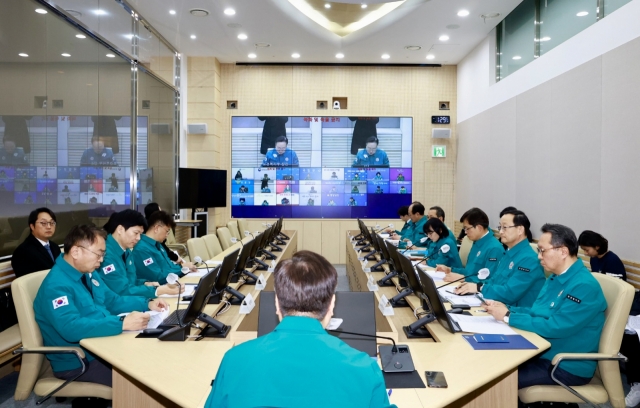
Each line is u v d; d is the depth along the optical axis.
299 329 1.07
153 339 2.37
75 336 2.38
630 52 4.43
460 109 9.20
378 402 1.01
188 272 4.00
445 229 4.75
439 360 2.09
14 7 4.16
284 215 9.40
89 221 5.46
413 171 9.45
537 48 6.36
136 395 2.26
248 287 3.80
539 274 3.21
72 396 2.47
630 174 4.42
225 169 9.32
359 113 9.39
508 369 2.01
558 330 2.41
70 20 4.89
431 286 2.41
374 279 4.06
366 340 2.00
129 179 6.44
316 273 1.19
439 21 6.97
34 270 3.81
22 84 4.27
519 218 3.38
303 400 0.95
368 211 9.43
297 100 9.37
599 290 2.44
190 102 8.92
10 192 4.15
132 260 3.85
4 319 3.65
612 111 4.70
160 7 6.36
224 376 1.02
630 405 3.14
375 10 7.40
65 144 4.95
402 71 9.41
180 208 7.83
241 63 9.32
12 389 3.41
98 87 5.61
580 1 5.36
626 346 3.16
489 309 2.69
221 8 6.40
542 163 6.11
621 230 4.55
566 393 2.39
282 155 9.38
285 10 6.61
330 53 8.64
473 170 8.48
